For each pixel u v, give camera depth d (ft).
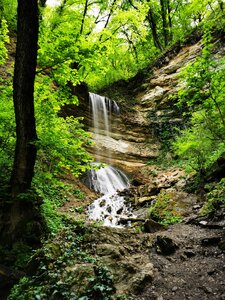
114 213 36.86
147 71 82.79
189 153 38.63
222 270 15.99
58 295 14.19
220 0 69.36
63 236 20.45
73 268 15.81
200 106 28.78
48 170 29.35
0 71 47.93
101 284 14.49
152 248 20.26
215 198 27.55
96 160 56.70
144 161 62.95
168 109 71.20
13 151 26.43
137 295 14.48
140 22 70.28
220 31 66.28
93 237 20.25
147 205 36.96
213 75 24.86
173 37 96.27
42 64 26.58
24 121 22.72
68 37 25.31
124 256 18.39
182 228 24.93
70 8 61.72
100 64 28.76
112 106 69.26
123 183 52.95
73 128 30.19
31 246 22.21
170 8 92.94
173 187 39.88
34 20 22.35
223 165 33.63
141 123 70.90
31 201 23.03
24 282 16.35
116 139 65.16
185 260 18.15
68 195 40.22
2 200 22.43
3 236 21.76
